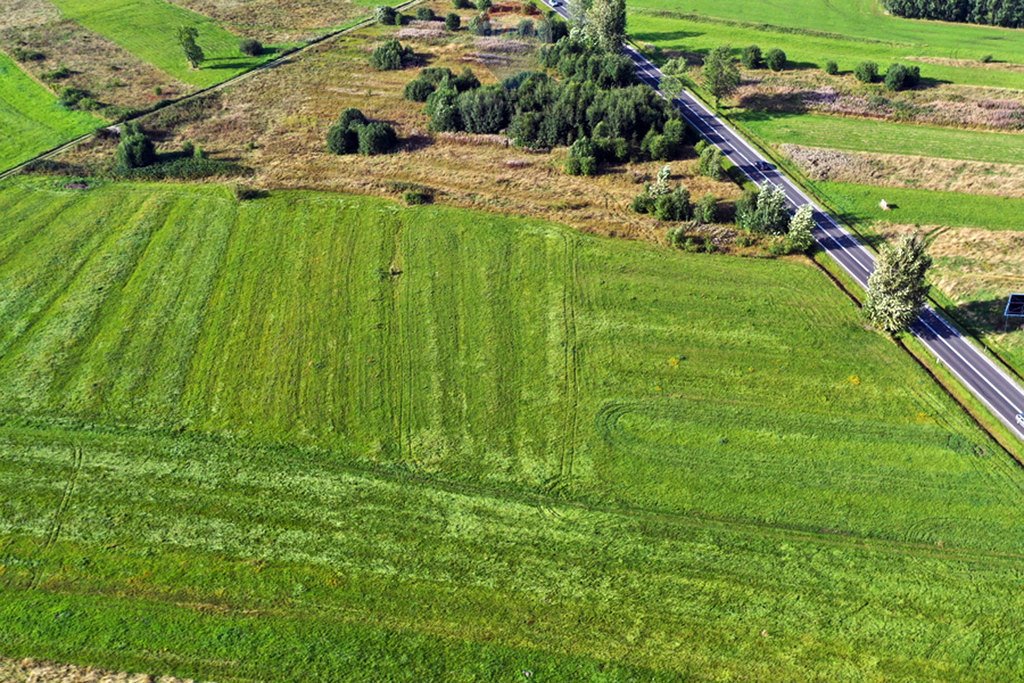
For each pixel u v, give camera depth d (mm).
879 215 74750
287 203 76812
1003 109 89250
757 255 69812
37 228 73875
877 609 42969
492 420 54844
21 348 60188
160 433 53719
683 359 59188
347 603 43406
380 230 72812
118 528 47250
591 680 39969
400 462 51969
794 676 40031
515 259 69062
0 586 43969
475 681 39969
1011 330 60344
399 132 89688
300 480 50531
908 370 57656
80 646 41062
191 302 64500
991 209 74688
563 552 46250
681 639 41719
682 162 83438
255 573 44812
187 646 41125
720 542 46688
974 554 45719
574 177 81750
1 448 52312
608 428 54062
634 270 67875
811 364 58406
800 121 90688
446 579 44719
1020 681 39594
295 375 58094
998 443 52594
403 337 61281
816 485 49812
